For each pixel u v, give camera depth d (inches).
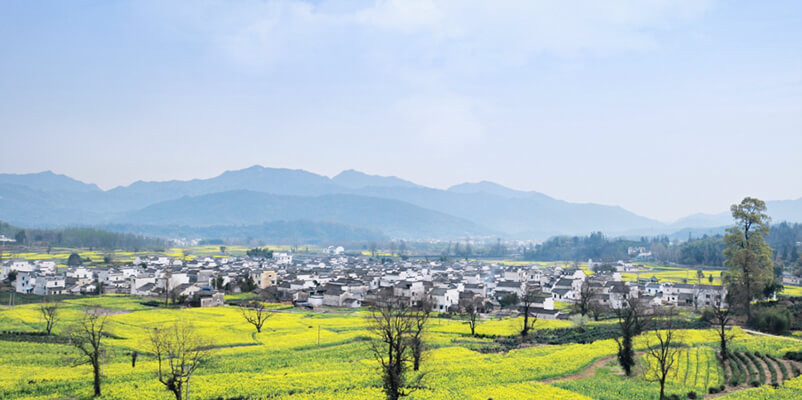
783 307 4837.6
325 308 6446.9
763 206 4722.0
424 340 3811.5
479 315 5944.9
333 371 3034.0
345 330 4559.5
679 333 4094.5
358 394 2608.3
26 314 4928.6
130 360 3275.1
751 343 3722.9
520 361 3292.3
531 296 5999.0
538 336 4434.1
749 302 4690.0
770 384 2792.8
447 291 6501.0
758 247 4719.5
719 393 2689.5
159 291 7150.6
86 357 3233.3
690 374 3002.0
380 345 3715.6
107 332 4062.5
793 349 3479.3
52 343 3676.2
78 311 5344.5
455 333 4584.2
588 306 5905.5
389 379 2573.8
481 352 3722.9
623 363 3093.0
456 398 2561.5
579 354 3479.3
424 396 2591.0
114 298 6747.1
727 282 4862.2
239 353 3513.8
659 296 6993.1
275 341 3981.3
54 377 2790.4
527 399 2549.2
